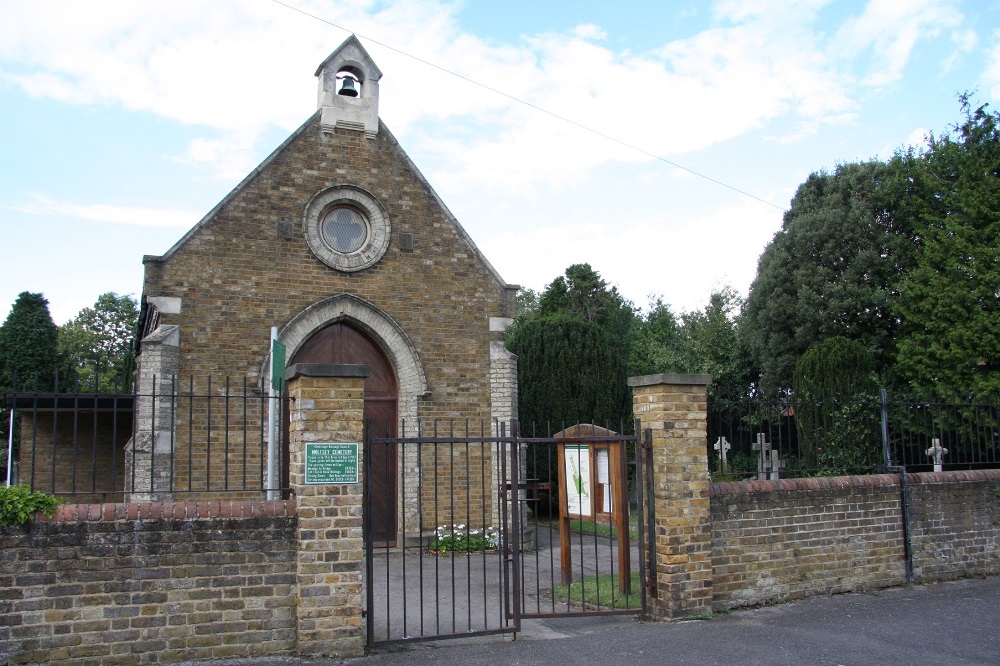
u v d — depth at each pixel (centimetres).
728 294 4450
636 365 3606
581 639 809
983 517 1136
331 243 1525
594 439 917
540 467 2303
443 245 1586
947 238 2059
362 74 1577
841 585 999
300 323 1456
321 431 763
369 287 1518
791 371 2775
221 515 738
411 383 1518
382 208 1545
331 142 1528
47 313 3475
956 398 1472
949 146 2211
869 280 2648
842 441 1104
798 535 973
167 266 1384
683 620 862
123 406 1812
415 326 1541
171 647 713
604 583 1111
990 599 972
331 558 749
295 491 773
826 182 2945
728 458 1301
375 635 837
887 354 2488
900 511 1061
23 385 3278
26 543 686
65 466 1878
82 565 696
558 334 2409
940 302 1956
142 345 1337
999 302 1892
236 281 1424
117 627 700
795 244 2825
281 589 747
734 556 926
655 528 896
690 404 895
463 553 1435
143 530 715
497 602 1024
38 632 681
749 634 809
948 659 727
